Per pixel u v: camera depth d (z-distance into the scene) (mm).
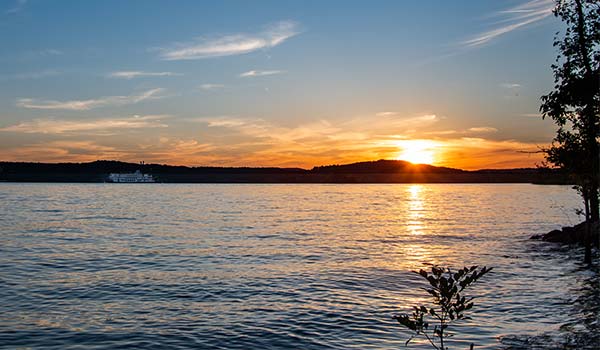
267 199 161750
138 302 21109
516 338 15227
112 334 16391
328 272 28781
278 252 38375
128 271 29328
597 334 15430
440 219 76000
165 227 61594
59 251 39031
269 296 22188
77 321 18016
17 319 18234
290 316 18609
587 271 27594
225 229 59125
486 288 22984
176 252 38438
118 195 189125
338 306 20188
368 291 23219
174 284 25141
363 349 14672
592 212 31172
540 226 62219
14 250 39594
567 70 27578
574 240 40406
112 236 50750
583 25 27359
